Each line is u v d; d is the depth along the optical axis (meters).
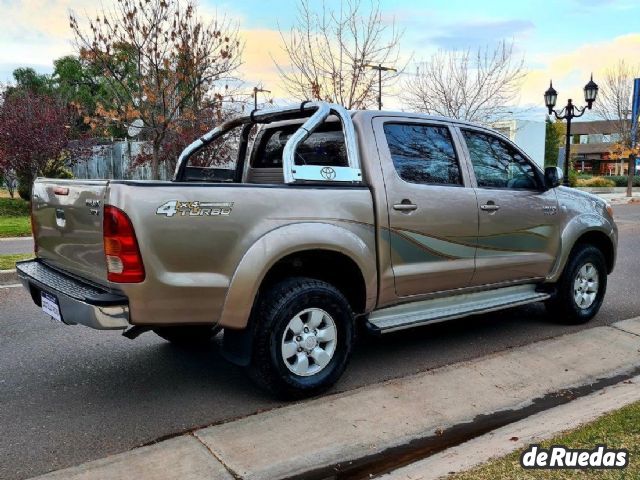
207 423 3.67
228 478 3.00
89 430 3.58
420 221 4.52
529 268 5.38
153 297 3.44
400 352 5.09
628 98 33.88
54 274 4.06
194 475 3.02
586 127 68.94
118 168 20.58
